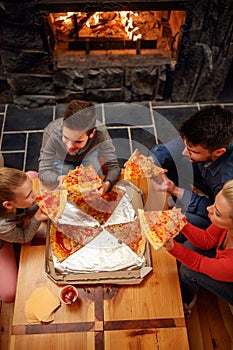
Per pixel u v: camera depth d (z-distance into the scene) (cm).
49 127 203
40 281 172
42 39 253
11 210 179
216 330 211
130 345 158
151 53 275
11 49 259
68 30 272
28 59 266
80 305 166
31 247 181
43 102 293
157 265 175
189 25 247
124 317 164
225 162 187
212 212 162
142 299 168
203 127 174
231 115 178
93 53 276
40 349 158
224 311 216
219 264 162
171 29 276
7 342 208
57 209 176
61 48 276
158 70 278
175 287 170
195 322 213
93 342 159
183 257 165
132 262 171
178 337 160
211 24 248
